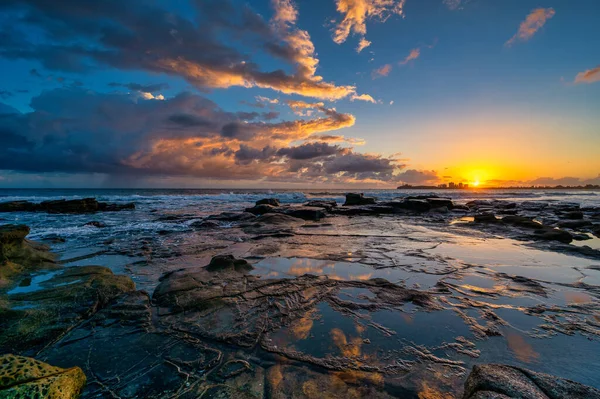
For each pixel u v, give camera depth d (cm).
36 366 259
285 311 448
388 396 265
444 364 314
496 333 382
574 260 775
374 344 354
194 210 2561
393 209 2331
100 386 280
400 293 522
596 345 354
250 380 288
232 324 406
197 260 779
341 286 558
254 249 908
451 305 475
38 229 1380
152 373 299
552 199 4912
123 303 465
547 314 441
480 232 1280
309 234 1220
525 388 217
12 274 596
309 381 286
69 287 493
